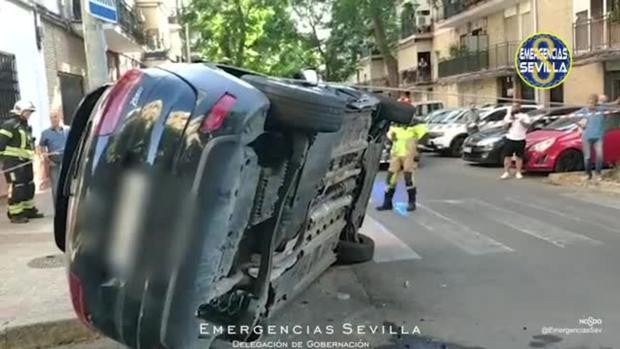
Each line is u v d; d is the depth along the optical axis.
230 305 3.87
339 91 5.62
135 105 3.57
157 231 3.40
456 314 5.61
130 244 3.45
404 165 10.86
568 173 14.98
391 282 6.58
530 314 5.56
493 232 8.91
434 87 46.44
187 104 3.47
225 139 3.39
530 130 17.52
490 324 5.36
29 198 10.02
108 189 3.52
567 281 6.47
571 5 28.16
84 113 4.08
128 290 3.45
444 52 44.56
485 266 7.12
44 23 16.14
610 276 6.60
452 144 23.16
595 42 26.30
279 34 41.44
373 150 6.74
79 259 3.56
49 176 10.11
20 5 14.34
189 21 41.78
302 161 3.83
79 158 3.82
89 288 3.54
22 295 5.80
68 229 3.70
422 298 6.06
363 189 6.89
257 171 3.68
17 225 9.56
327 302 5.96
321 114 3.62
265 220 3.90
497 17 36.19
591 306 5.72
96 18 6.80
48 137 9.99
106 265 3.50
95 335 5.18
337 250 7.21
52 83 16.80
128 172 3.49
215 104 3.45
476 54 37.12
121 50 26.75
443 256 7.59
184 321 3.40
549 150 15.88
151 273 3.40
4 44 13.34
